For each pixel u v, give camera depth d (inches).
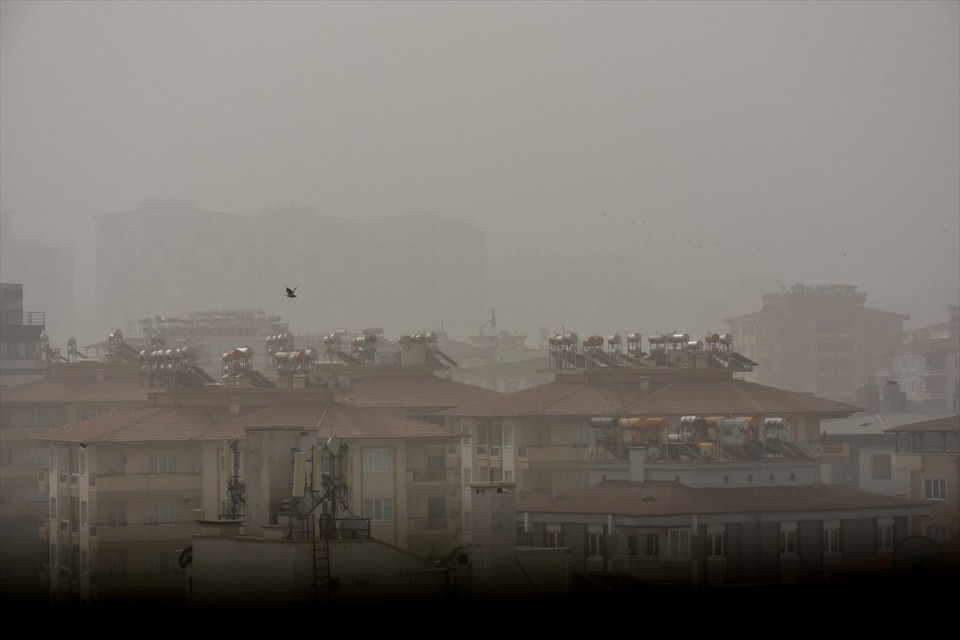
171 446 7017.7
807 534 6387.8
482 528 4069.9
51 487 7416.3
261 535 4050.2
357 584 3905.0
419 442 7091.5
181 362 7701.8
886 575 5556.1
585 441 7716.5
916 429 7426.2
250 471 4109.3
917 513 6673.2
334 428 7017.7
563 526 6323.8
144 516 6939.0
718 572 6171.3
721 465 6658.5
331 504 4119.1
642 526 6156.5
